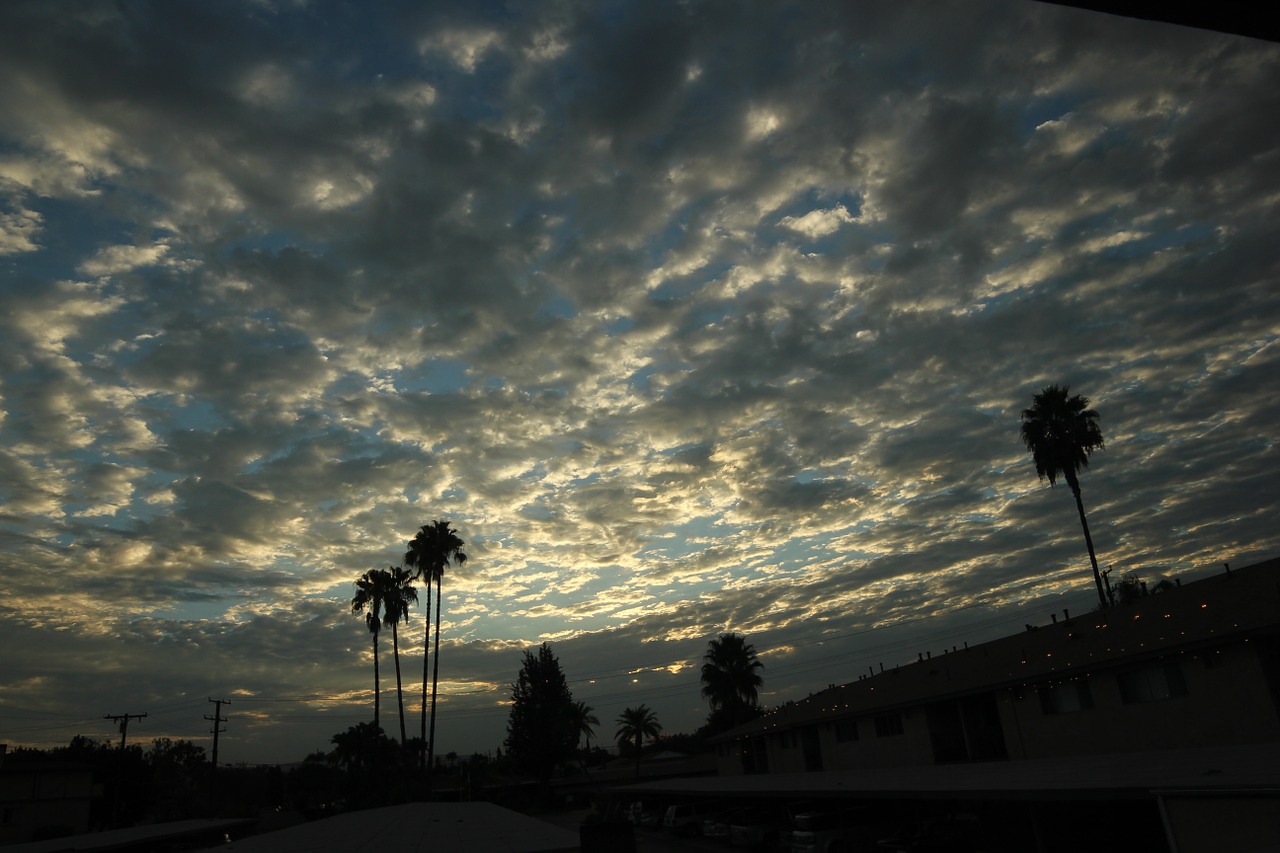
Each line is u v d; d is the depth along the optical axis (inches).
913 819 948.0
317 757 3582.7
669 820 1539.1
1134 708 837.8
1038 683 963.3
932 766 1055.0
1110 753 856.9
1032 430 1658.5
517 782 3235.7
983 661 1172.5
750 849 1223.5
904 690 1270.9
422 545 2470.5
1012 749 1008.2
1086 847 748.6
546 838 669.9
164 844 1279.5
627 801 2128.4
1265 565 870.4
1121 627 940.6
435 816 1222.9
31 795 1734.7
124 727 2222.0
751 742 1903.3
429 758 2345.0
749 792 1107.9
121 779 2119.8
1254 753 580.1
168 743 3417.8
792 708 1738.4
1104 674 877.8
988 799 624.7
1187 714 778.8
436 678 2410.2
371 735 3058.6
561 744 3218.5
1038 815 749.9
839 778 1034.1
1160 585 1737.2
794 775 1342.3
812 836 947.3
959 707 1114.1
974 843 840.3
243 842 808.3
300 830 1034.7
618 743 3380.9
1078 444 1609.3
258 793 3388.3
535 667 3449.8
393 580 2598.4
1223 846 431.5
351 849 668.1
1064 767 706.2
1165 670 806.5
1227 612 781.3
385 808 1768.0
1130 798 494.3
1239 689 729.0
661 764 3208.7
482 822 984.3
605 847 469.1
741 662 2541.8
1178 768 546.3
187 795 2608.3
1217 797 436.5
